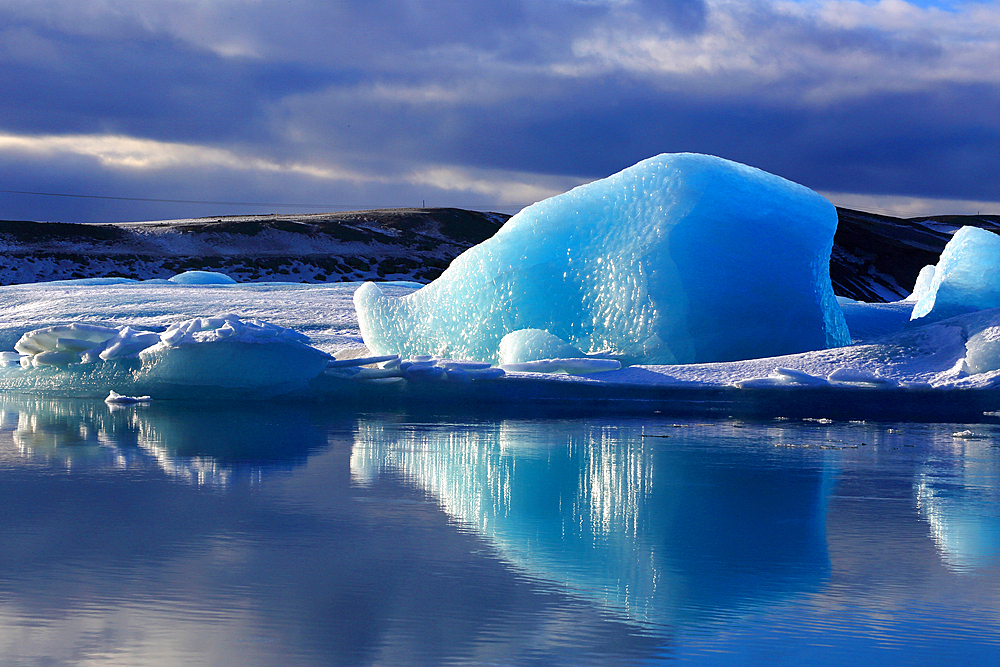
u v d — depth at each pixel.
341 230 126.12
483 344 26.06
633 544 8.20
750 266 24.81
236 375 21.81
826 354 23.67
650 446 14.95
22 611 6.07
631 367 23.50
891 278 127.38
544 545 8.12
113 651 5.37
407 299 27.41
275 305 41.66
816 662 5.43
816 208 26.30
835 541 8.39
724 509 9.84
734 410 21.53
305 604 6.31
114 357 22.50
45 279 89.50
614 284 24.97
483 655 5.44
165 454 13.31
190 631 5.74
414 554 7.71
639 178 25.53
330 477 11.48
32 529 8.43
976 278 30.42
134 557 7.45
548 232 25.72
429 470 12.16
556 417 19.70
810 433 17.12
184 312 39.19
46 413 19.38
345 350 28.88
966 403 20.97
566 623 6.04
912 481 11.73
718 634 5.88
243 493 10.33
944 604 6.55
